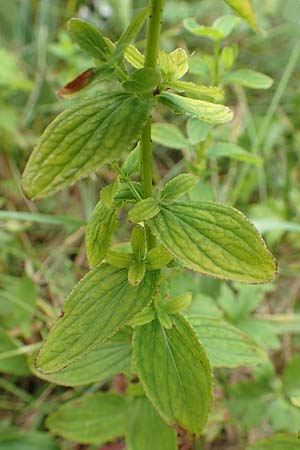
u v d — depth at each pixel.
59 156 0.16
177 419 0.21
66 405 0.27
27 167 0.16
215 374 0.32
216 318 0.24
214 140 0.30
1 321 0.33
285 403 0.29
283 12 0.48
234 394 0.30
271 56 0.48
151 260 0.19
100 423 0.27
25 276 0.33
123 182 0.20
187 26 0.26
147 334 0.21
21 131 0.43
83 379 0.24
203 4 0.49
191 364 0.21
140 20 0.16
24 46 0.49
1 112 0.41
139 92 0.17
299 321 0.35
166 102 0.17
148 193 0.19
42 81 0.44
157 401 0.21
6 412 0.33
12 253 0.38
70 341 0.19
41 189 0.16
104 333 0.19
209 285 0.33
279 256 0.39
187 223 0.18
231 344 0.24
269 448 0.24
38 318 0.35
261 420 0.32
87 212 0.39
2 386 0.33
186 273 0.29
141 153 0.18
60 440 0.31
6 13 0.50
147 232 0.20
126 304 0.19
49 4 0.49
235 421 0.29
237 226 0.18
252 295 0.31
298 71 0.47
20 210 0.40
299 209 0.40
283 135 0.43
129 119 0.17
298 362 0.29
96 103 0.17
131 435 0.25
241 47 0.48
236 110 0.44
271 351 0.36
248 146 0.41
